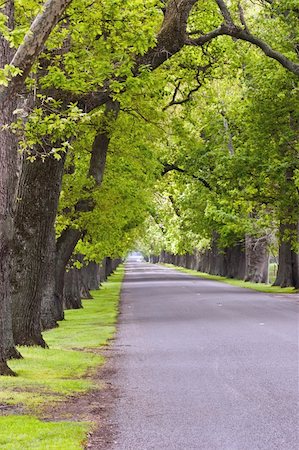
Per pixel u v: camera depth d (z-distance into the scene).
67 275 37.84
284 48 41.12
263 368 14.69
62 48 19.00
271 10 42.81
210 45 37.50
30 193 19.05
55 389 12.55
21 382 13.12
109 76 17.98
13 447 8.32
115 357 17.17
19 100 17.27
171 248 110.06
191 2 20.16
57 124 14.05
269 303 35.03
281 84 41.31
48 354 17.34
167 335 21.73
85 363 16.02
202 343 19.34
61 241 31.27
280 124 43.62
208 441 8.78
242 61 39.75
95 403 11.39
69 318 31.30
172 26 20.16
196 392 12.20
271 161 44.59
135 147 35.97
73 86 17.47
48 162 18.84
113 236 41.12
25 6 14.34
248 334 21.16
